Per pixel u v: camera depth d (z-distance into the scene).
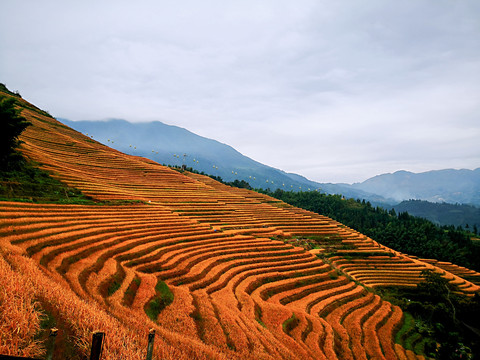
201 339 21.39
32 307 11.66
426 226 141.62
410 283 60.09
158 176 91.88
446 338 42.66
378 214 165.12
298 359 22.88
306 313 35.06
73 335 11.55
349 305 43.12
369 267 66.81
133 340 13.41
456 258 110.56
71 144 87.94
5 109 39.97
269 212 87.12
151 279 28.64
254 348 22.06
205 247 45.88
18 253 21.34
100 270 26.14
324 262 57.62
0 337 9.46
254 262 47.03
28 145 63.62
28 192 42.47
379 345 34.47
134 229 42.56
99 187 58.16
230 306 29.72
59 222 35.31
